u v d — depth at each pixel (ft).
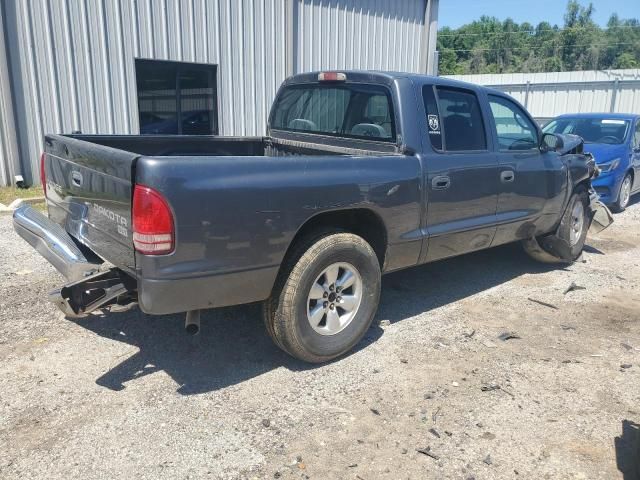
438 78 15.42
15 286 16.97
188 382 12.12
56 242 12.84
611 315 16.66
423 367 13.10
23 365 12.52
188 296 10.59
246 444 10.12
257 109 38.68
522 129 17.95
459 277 19.84
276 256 11.48
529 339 14.82
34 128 29.60
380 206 13.20
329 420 10.92
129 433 10.31
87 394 11.52
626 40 312.71
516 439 10.53
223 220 10.61
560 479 9.52
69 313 10.85
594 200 22.53
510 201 17.22
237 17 36.14
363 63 44.73
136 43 32.09
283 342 12.38
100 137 15.79
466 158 15.39
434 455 9.98
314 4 39.91
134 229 10.15
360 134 15.35
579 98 76.89
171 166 10.01
